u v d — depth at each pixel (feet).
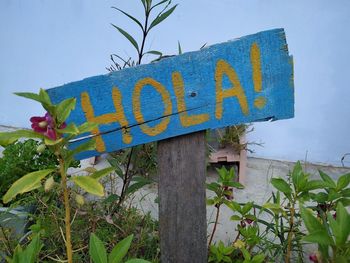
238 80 4.03
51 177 3.33
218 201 5.65
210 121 4.16
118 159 7.18
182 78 4.00
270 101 4.10
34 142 7.25
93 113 4.06
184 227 4.68
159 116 4.11
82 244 5.92
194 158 4.46
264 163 9.78
